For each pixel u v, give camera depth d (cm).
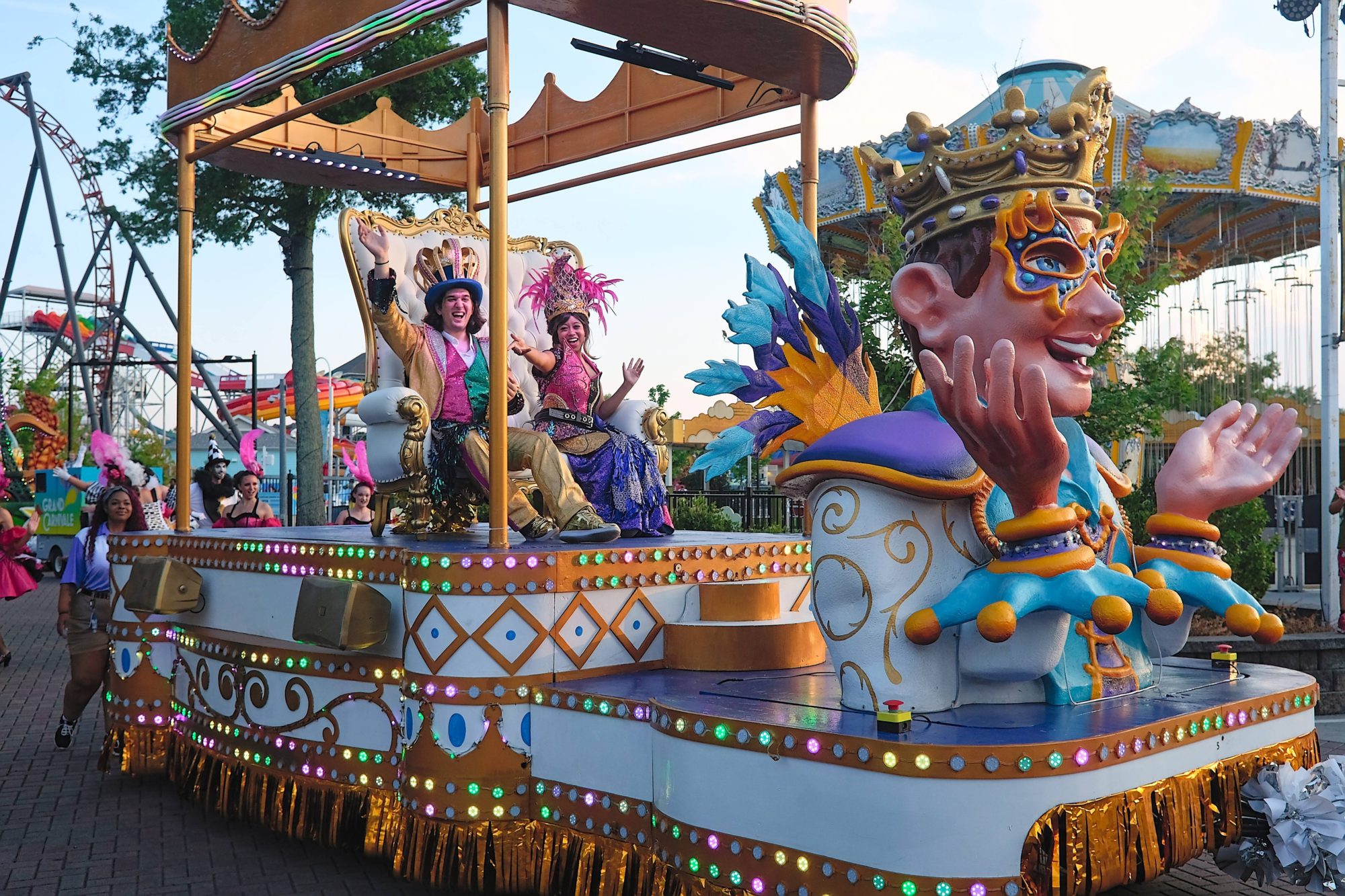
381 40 504
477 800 412
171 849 511
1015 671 343
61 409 4528
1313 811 351
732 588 463
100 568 698
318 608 458
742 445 376
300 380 1677
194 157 688
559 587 425
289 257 1694
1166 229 1512
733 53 510
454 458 563
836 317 385
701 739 345
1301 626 1025
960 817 294
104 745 640
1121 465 1080
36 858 498
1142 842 316
